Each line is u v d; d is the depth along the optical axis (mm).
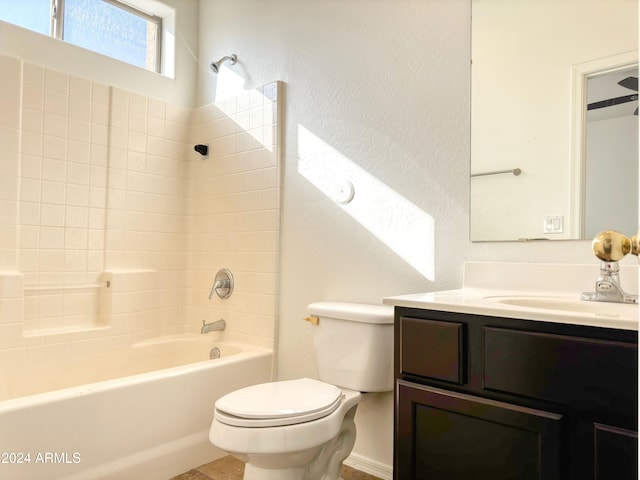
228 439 1341
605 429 925
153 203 2686
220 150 2688
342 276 2080
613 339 928
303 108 2289
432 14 1839
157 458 1819
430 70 1833
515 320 1061
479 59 1701
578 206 1469
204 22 2902
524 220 1574
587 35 1476
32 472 1473
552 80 1536
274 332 2334
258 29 2549
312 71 2260
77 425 1584
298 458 1397
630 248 611
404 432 1238
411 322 1244
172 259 2773
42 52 2271
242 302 2502
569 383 973
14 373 2053
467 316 1144
